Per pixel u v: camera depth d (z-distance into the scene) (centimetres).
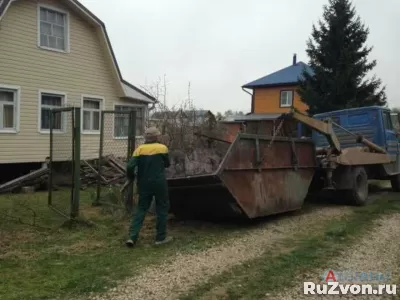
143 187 648
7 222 762
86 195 1080
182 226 790
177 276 498
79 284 466
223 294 445
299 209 946
